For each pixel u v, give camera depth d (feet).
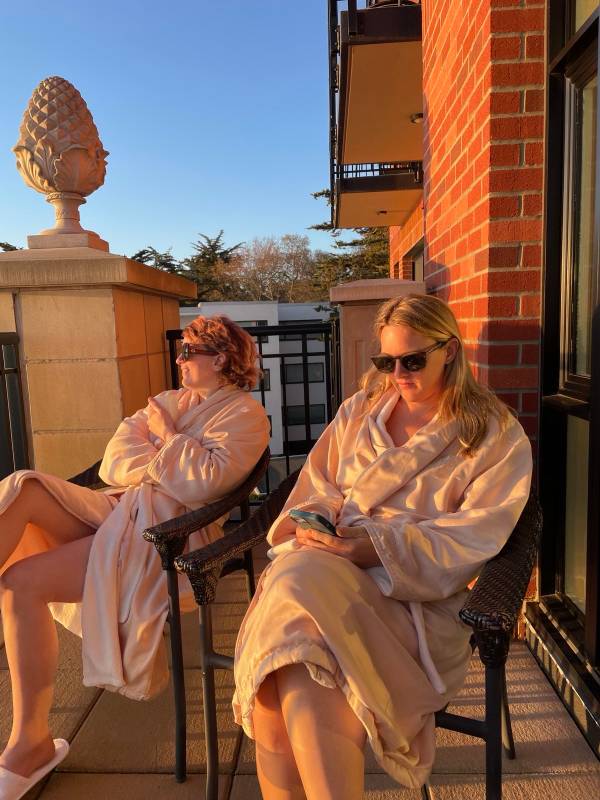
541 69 7.34
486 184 7.68
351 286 11.51
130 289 10.74
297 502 6.21
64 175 10.33
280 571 4.69
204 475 6.64
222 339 7.34
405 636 4.79
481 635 3.97
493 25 7.32
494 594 4.22
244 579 10.36
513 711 6.58
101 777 5.89
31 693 5.58
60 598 5.98
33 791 5.71
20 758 5.49
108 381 10.11
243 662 4.50
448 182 10.24
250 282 107.24
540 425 7.72
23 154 10.34
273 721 4.40
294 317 66.90
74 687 7.41
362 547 5.07
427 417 5.92
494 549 4.91
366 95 17.87
